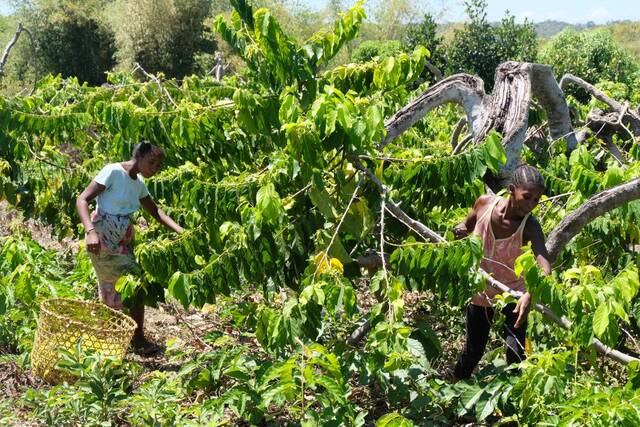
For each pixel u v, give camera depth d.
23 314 5.39
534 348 4.54
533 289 3.56
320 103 3.97
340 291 3.83
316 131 4.00
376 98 4.91
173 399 4.29
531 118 6.54
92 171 6.50
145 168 5.12
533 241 4.12
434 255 3.86
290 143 4.00
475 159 4.25
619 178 4.81
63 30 34.59
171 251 4.69
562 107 6.23
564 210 5.09
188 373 4.64
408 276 4.09
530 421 3.70
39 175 6.69
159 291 5.25
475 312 4.40
